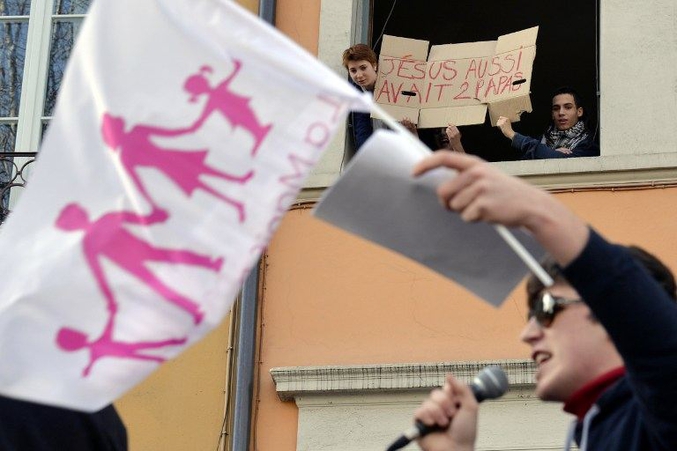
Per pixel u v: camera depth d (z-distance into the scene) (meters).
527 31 10.59
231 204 4.69
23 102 11.06
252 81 4.73
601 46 10.25
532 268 4.00
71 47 11.17
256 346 9.71
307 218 10.02
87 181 4.75
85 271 4.66
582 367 4.23
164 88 4.79
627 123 9.99
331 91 4.66
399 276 9.77
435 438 4.35
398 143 4.07
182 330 4.64
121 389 4.59
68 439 4.69
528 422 9.17
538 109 12.16
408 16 12.51
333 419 9.40
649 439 3.90
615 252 3.70
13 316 4.62
